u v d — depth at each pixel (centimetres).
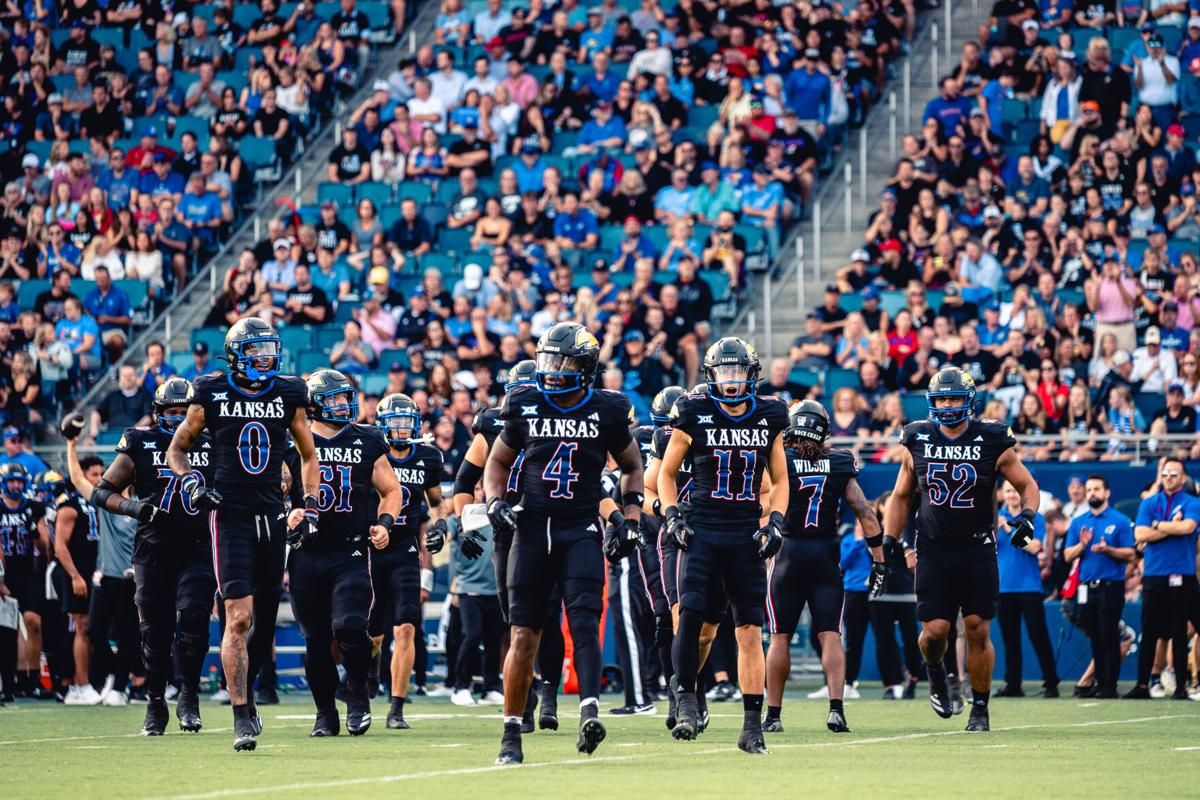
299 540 1725
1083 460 3300
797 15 4603
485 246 4159
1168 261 3778
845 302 3866
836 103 4416
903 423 3381
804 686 3178
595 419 1518
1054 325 3622
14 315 4181
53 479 2859
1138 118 4028
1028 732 1972
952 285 3709
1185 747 1742
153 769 1503
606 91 4538
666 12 4778
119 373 4012
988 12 4766
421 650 2967
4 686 2719
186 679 1964
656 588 2044
